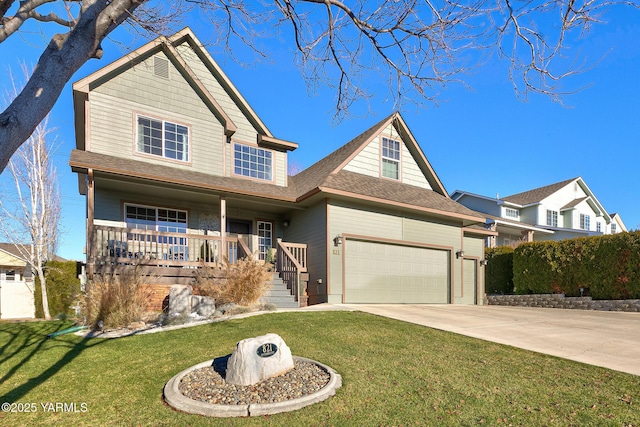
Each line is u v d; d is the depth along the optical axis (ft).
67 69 8.73
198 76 41.63
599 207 101.55
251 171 43.83
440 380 13.75
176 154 38.78
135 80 37.11
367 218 40.96
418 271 44.39
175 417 11.28
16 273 67.67
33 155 46.57
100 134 34.60
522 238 78.59
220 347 18.61
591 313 34.40
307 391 12.55
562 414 11.04
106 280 27.17
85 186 41.73
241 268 30.63
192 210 40.68
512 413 11.10
